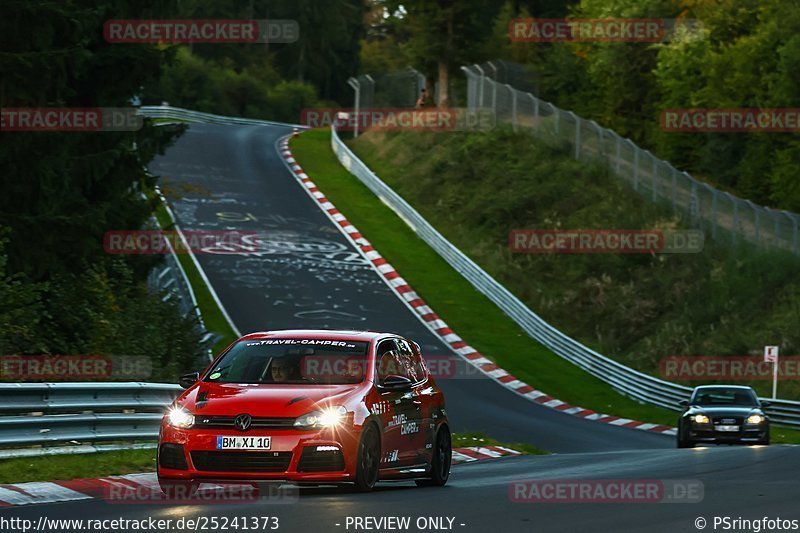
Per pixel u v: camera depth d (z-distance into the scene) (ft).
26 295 211.20
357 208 618.85
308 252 520.83
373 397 115.85
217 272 470.39
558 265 515.09
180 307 377.91
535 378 385.70
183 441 108.58
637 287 478.18
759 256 447.83
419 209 625.00
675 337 419.95
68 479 125.59
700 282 457.27
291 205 615.16
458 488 124.67
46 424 145.18
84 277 245.86
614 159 599.16
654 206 535.19
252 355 121.39
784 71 587.27
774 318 406.21
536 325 436.76
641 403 364.58
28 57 231.30
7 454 138.00
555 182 598.75
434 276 505.66
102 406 156.04
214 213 574.97
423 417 127.13
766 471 143.74
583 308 479.00
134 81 279.69
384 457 116.47
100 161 263.70
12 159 239.30
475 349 413.80
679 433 261.85
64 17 237.45
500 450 233.55
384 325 428.97
